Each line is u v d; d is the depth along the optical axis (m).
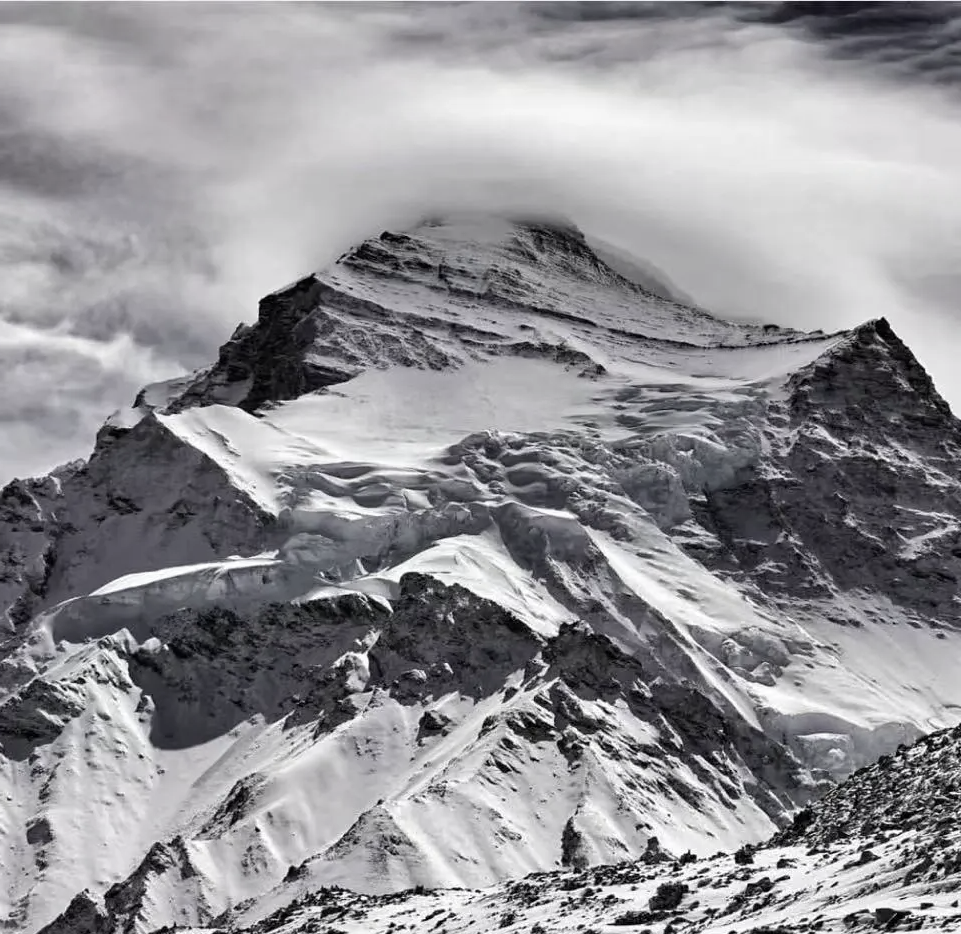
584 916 166.75
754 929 140.25
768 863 167.12
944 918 132.25
